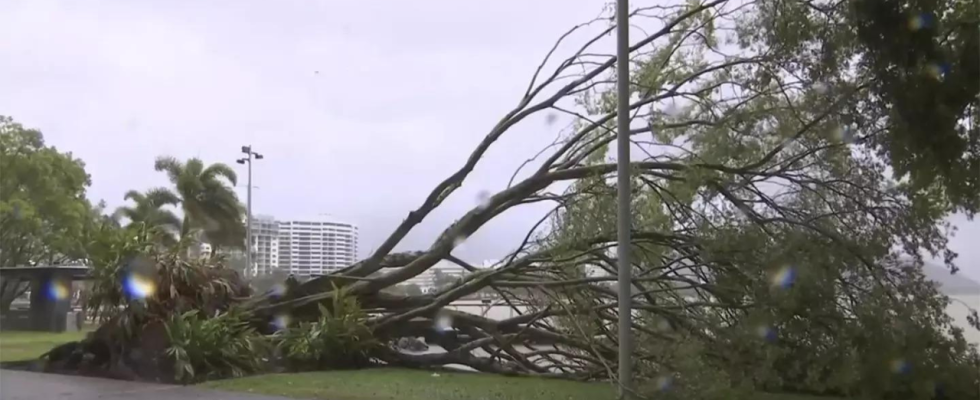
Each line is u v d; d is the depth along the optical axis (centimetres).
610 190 1360
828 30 1216
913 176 1166
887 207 1221
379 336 1573
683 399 1050
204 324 1323
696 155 1282
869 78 1181
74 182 4062
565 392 1164
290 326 1575
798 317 1159
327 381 1241
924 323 1142
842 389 1174
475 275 1504
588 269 1426
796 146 1261
